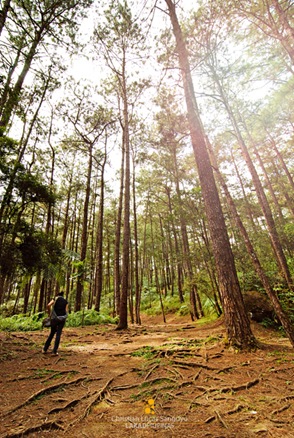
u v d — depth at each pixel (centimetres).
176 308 1988
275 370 351
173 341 654
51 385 344
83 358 512
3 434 218
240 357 430
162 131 1064
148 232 2944
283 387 296
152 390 317
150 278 3272
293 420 221
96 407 281
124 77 1320
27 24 812
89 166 1656
